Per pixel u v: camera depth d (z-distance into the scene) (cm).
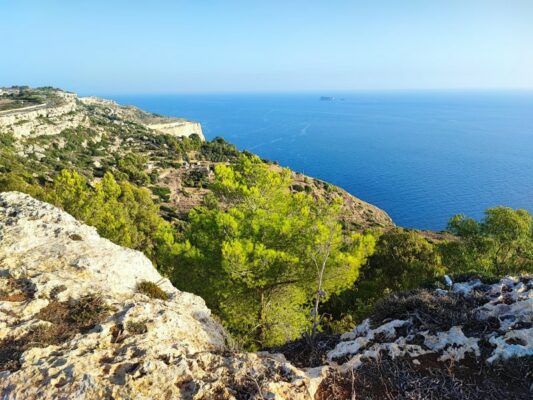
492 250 2162
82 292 866
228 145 13950
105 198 2752
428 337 796
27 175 5350
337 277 1397
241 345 988
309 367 788
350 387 674
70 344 675
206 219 1557
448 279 1059
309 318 1545
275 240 1441
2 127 9369
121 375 612
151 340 726
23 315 757
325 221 1501
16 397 554
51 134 10644
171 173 9331
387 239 2538
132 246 2553
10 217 1195
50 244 1085
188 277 1480
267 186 1803
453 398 638
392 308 926
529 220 2172
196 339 820
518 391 649
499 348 727
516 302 842
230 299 1491
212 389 601
